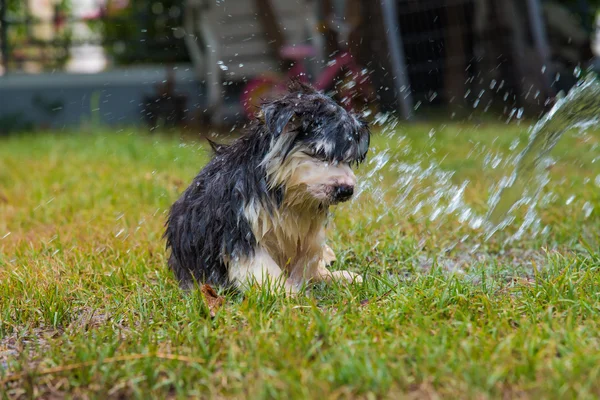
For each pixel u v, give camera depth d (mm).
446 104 4977
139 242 2123
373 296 1694
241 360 1431
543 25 5156
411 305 1608
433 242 2139
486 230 2189
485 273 1863
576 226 2184
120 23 6023
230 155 1767
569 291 1650
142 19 5938
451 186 2697
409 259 1999
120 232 2229
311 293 1735
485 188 2656
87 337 1559
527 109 4887
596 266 1812
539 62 4863
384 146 3096
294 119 1669
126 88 5594
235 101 4895
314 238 1782
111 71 5621
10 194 2818
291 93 1729
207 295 1714
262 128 1723
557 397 1287
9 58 5781
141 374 1418
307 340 1470
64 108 5559
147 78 5609
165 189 2676
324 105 1685
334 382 1349
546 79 4855
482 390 1317
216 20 4836
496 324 1524
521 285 1726
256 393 1324
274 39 4750
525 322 1523
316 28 4645
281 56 4652
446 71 4977
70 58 6137
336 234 2143
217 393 1367
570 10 5871
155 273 1906
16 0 6426
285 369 1388
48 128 5438
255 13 4793
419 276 1807
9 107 5484
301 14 4766
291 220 1729
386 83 4656
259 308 1630
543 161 2256
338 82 4164
